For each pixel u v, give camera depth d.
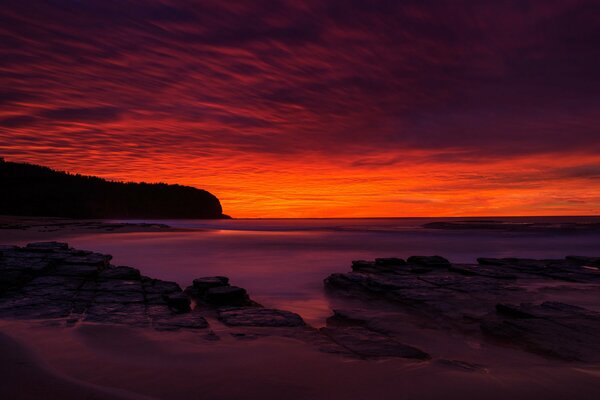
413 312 10.13
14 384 3.46
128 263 21.11
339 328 6.75
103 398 3.29
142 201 161.75
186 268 19.41
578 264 18.34
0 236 36.22
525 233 52.53
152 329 6.40
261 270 18.89
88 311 7.86
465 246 34.53
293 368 4.49
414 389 3.88
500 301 10.50
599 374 4.64
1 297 9.20
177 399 3.46
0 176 121.00
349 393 3.74
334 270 18.95
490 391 3.88
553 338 6.80
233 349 5.30
